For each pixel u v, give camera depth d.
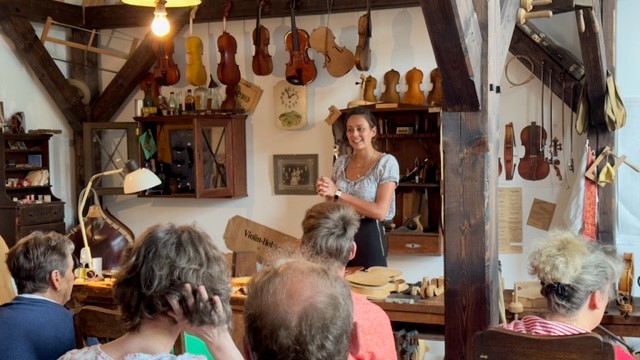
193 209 6.41
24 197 6.06
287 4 5.80
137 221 6.61
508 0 2.83
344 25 5.75
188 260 1.58
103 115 6.52
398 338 3.72
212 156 5.96
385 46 5.64
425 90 5.53
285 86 5.93
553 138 5.25
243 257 4.49
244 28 6.10
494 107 2.66
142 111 6.20
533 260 2.20
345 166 4.26
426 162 5.43
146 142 6.25
